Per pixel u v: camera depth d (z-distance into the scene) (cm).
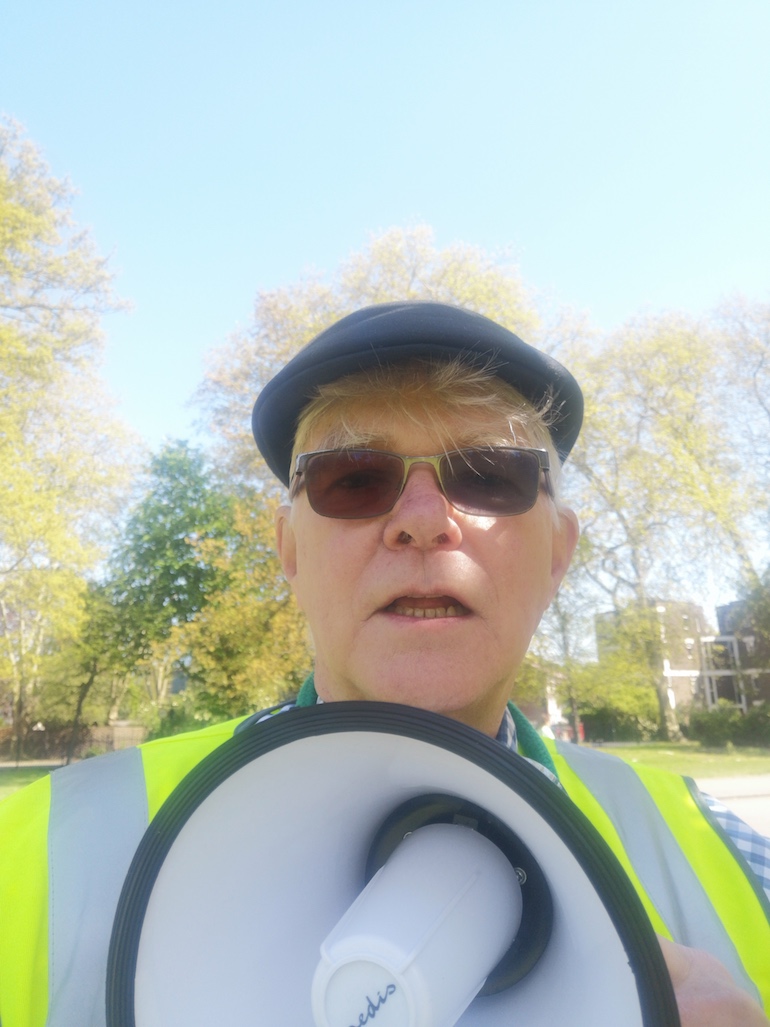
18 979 39
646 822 52
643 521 883
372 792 31
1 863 42
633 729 1209
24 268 866
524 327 862
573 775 55
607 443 886
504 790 26
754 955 45
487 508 39
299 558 43
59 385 870
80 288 888
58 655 1024
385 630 36
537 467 41
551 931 29
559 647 832
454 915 27
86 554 855
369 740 28
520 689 771
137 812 45
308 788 30
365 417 40
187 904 29
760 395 920
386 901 27
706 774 636
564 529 50
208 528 923
